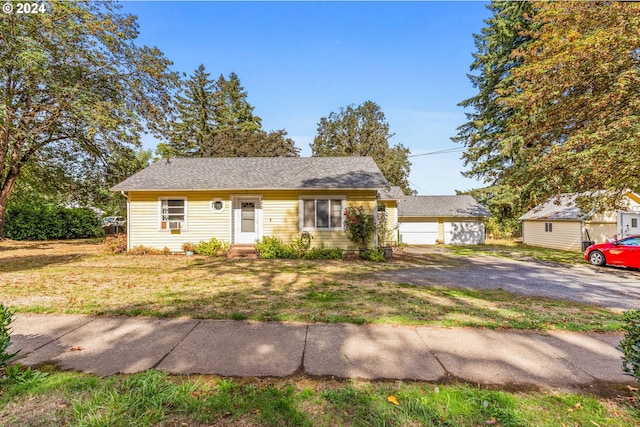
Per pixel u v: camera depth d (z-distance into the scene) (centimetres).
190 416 230
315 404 246
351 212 1230
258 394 260
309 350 351
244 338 385
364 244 1254
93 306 514
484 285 758
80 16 1118
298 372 300
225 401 248
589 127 955
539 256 1463
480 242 2339
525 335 406
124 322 440
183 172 1395
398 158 3019
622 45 835
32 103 1230
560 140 1154
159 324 433
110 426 216
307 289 665
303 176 1326
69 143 1568
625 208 1138
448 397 257
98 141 1485
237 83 3662
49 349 348
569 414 238
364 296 605
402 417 230
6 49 1006
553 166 1058
